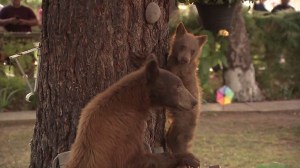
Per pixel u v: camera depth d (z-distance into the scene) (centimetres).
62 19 527
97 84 529
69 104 539
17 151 1058
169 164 456
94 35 523
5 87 1423
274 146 1092
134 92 460
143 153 451
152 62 462
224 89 1400
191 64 620
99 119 441
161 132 571
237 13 1460
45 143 562
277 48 1541
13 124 1275
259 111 1393
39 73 567
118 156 433
